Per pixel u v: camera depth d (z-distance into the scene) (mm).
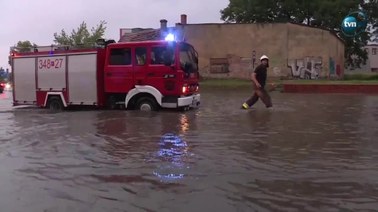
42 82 16312
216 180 5422
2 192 5133
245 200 4648
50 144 8078
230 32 40469
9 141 8516
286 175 5605
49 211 4453
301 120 11086
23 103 16844
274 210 4336
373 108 14398
